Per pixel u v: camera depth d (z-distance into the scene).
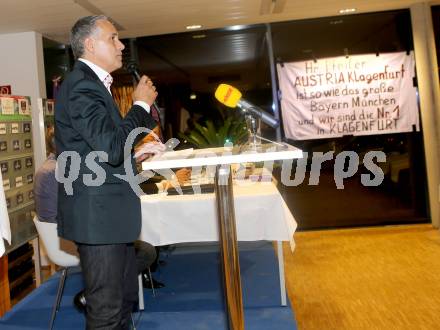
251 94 4.67
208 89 4.74
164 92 4.76
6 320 2.62
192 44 4.70
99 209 1.41
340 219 4.62
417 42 4.30
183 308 2.65
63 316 2.64
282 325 2.31
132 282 1.78
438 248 3.64
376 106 4.55
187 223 2.44
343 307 2.60
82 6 3.46
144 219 2.45
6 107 3.21
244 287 2.92
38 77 4.13
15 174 3.29
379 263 3.36
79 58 1.47
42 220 2.46
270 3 3.81
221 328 2.35
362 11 4.36
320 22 4.50
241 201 2.39
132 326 2.38
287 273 3.24
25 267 3.40
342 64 4.54
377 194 4.60
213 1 3.63
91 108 1.31
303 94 4.60
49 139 2.56
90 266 1.47
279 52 4.59
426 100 4.32
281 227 2.39
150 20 4.05
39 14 3.58
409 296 2.70
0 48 4.14
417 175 4.55
